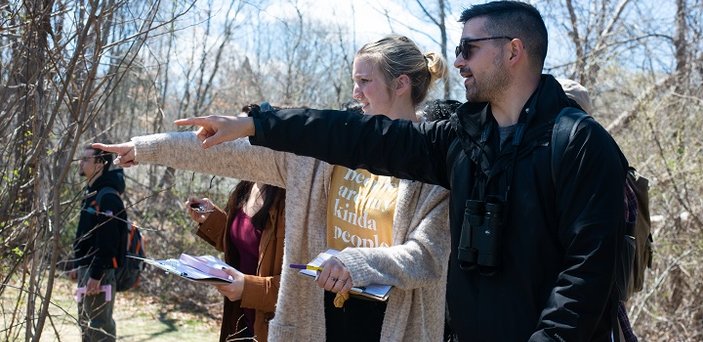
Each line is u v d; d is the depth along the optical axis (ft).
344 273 8.43
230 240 11.68
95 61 10.05
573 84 11.65
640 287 10.07
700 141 22.91
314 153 8.11
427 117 9.62
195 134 9.53
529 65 7.43
